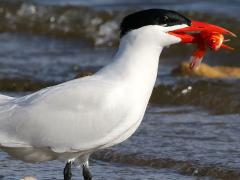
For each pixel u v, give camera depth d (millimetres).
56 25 27469
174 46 23594
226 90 17391
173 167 12695
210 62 22641
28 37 26281
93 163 13102
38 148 10750
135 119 10680
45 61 21875
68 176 11023
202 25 10930
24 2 29094
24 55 22812
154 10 10633
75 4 30141
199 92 17359
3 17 28188
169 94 17406
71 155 10914
